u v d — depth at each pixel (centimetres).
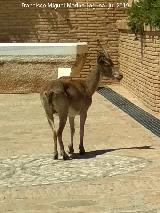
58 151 1318
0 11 2516
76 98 1248
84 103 1273
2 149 1353
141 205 903
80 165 1180
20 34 2533
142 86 2011
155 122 1652
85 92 1276
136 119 1705
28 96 2231
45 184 1045
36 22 2523
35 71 2286
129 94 2236
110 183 1037
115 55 2530
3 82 2289
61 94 1219
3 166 1189
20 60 2278
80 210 884
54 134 1237
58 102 1220
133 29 2078
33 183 1054
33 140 1452
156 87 1806
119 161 1204
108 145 1372
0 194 987
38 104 2031
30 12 2522
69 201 934
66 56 2272
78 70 2320
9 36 2530
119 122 1666
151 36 1855
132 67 2203
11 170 1155
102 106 1956
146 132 1516
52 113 1237
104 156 1255
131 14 2086
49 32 2530
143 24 1947
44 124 1662
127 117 1745
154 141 1406
